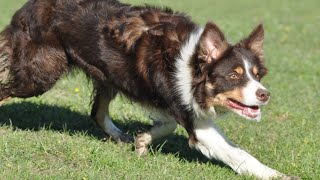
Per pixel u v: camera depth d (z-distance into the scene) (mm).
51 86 8938
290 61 16812
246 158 7812
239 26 21078
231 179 7738
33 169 7578
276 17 24188
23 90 8953
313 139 9773
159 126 8617
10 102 10766
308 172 8086
